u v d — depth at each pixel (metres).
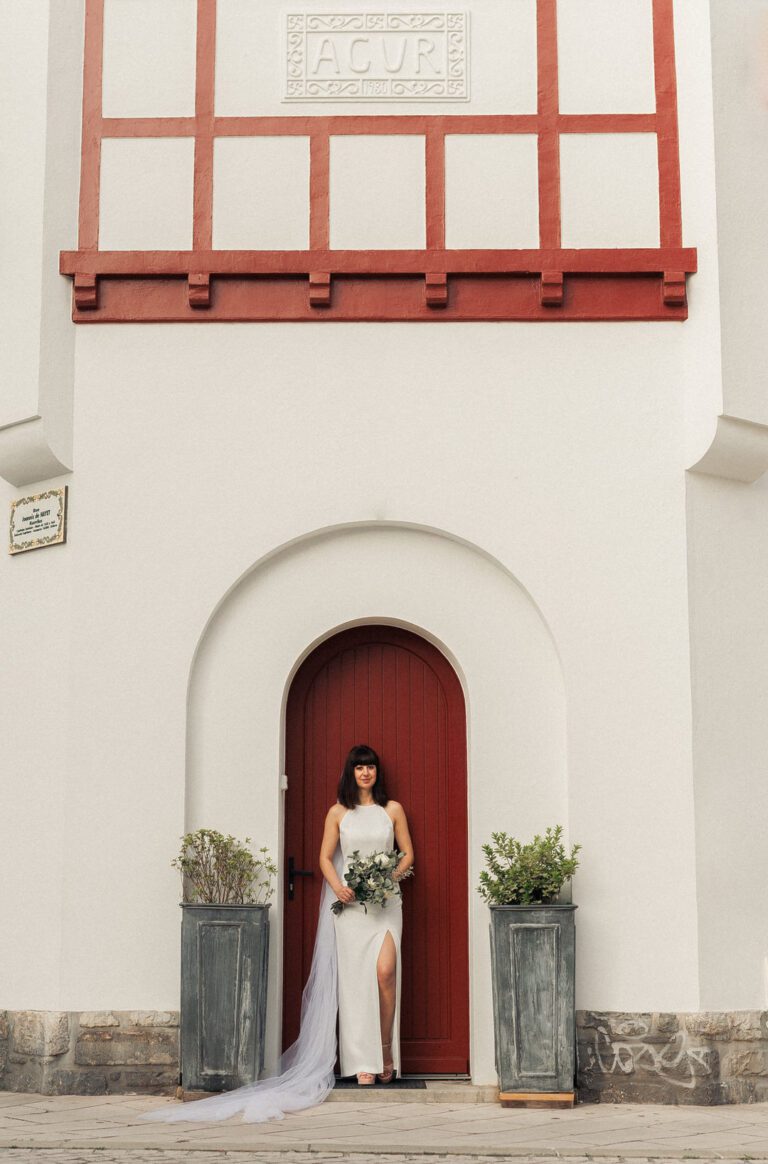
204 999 7.73
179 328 8.56
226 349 8.54
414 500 8.43
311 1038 8.07
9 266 8.61
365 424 8.49
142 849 8.16
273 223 8.56
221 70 8.73
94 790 8.21
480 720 8.38
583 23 8.75
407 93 8.69
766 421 8.31
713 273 8.30
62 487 8.52
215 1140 6.67
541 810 8.28
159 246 8.55
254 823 8.30
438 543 8.55
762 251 8.45
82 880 8.13
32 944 8.23
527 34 8.75
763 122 8.59
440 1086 8.02
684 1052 7.88
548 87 8.69
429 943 8.54
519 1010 7.70
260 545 8.41
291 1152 6.49
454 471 8.45
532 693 8.39
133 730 8.27
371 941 8.19
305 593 8.52
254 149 8.62
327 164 8.61
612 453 8.45
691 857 8.10
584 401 8.49
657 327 8.54
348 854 8.33
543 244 8.52
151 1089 7.93
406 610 8.50
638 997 7.96
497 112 8.67
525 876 7.78
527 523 8.41
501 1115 7.43
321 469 8.47
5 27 8.87
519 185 8.59
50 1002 8.05
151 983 8.03
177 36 8.76
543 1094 7.64
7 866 8.46
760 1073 8.04
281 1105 7.47
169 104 8.70
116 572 8.40
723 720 8.36
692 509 8.45
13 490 8.91
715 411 8.20
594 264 8.47
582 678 8.27
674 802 8.16
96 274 8.49
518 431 8.48
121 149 8.65
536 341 8.54
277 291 8.55
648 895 8.06
